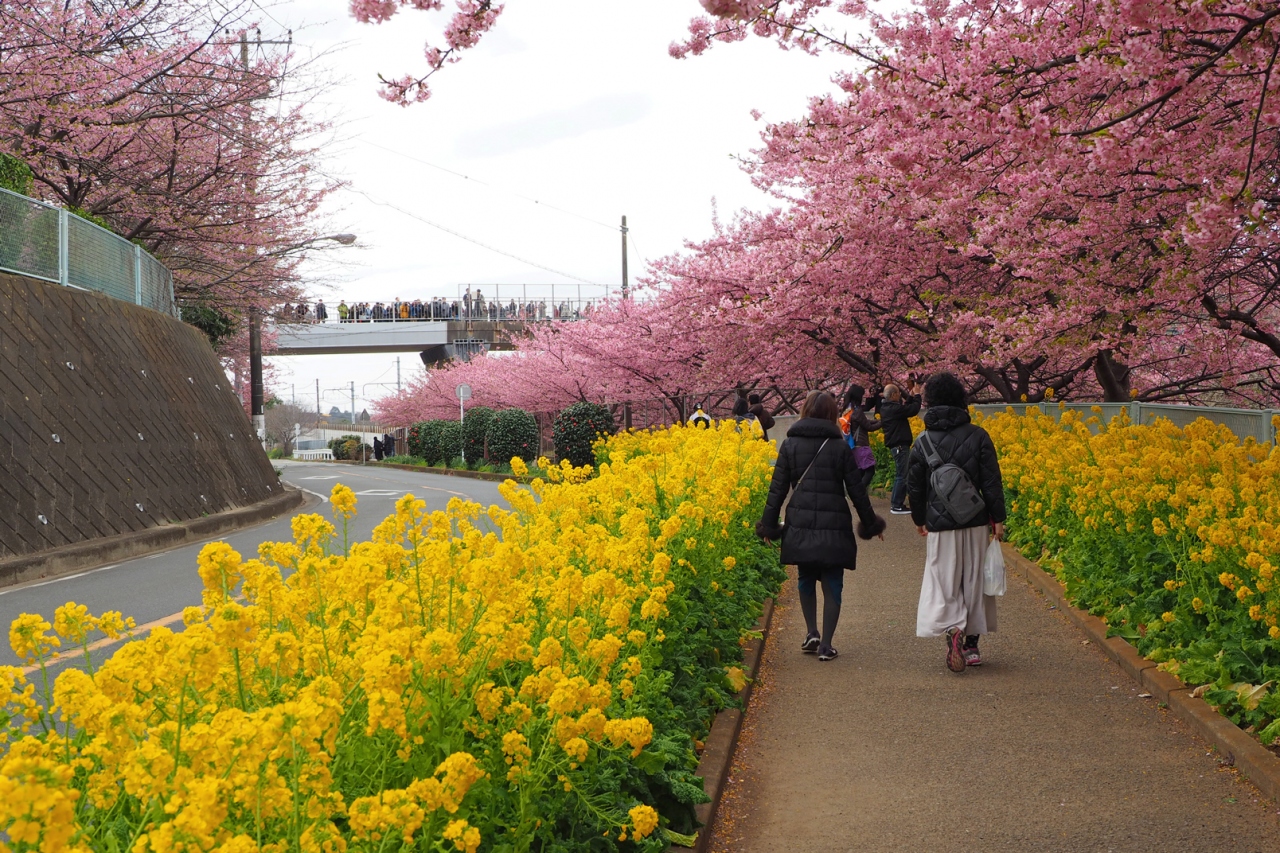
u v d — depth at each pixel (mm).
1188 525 6316
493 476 32406
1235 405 21031
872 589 9719
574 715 3332
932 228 14281
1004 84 7777
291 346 56906
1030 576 9703
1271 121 7660
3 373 13188
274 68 21625
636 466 7547
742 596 7887
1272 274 13484
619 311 31328
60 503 13250
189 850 2051
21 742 1995
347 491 4660
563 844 3246
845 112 11469
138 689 2803
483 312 63188
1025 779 4906
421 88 7117
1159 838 4215
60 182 21000
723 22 8797
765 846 4355
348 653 3246
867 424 14992
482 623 3326
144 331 18188
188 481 17047
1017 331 13414
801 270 17609
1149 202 11211
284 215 25438
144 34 18359
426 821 2508
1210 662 5777
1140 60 6531
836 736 5668
